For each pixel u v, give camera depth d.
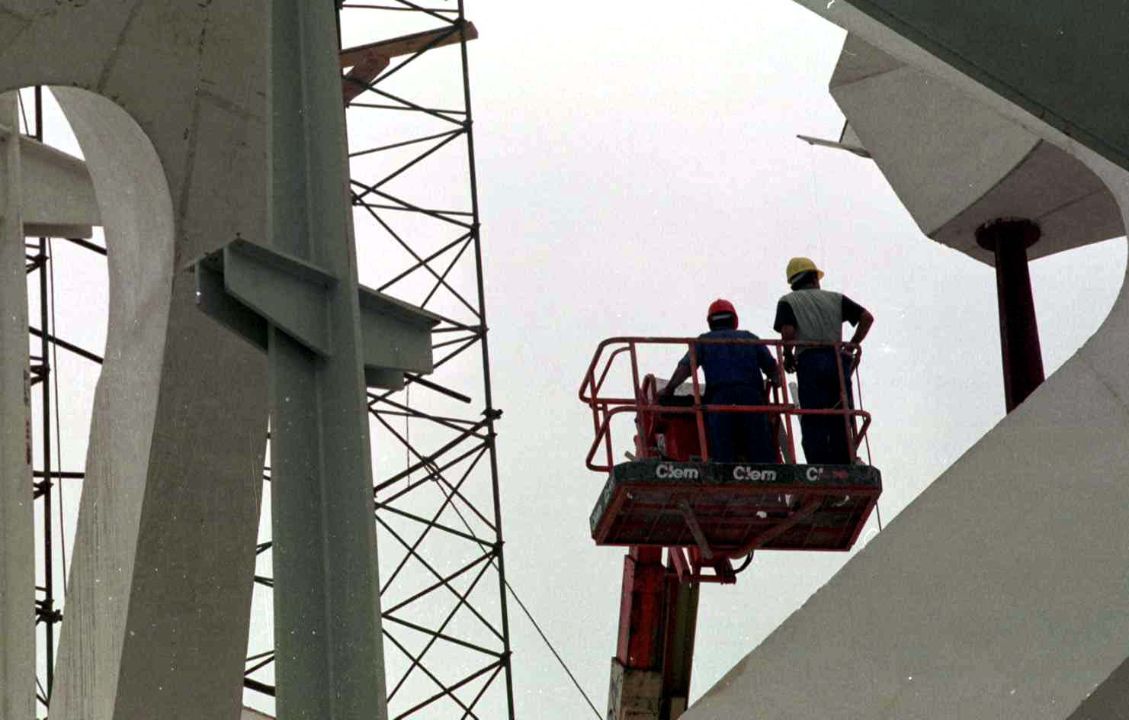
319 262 12.85
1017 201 29.27
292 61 13.65
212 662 27.05
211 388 27.61
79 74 27.61
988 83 13.75
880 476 25.50
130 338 29.02
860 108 31.02
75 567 28.66
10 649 29.52
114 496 28.00
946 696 14.24
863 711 14.85
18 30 26.95
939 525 15.45
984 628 14.41
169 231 28.20
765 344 26.28
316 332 12.48
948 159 29.69
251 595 27.62
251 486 27.75
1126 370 14.95
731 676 16.41
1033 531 14.67
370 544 11.84
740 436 26.41
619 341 27.17
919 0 13.04
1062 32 13.07
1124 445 14.54
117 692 26.22
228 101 28.73
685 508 26.05
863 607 15.57
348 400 12.25
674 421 27.25
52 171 43.59
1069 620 13.84
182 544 27.02
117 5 27.69
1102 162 15.05
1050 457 15.02
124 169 29.20
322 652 11.63
